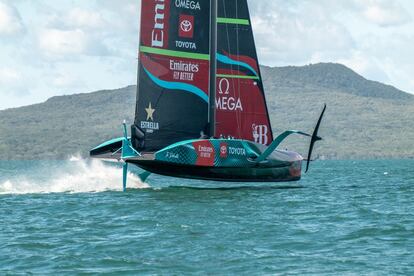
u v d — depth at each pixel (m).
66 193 67.50
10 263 35.56
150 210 53.50
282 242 40.12
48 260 36.00
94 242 40.31
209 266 34.50
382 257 36.38
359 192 71.62
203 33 67.38
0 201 61.53
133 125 65.06
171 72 66.06
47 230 45.09
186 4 66.75
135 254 37.06
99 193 66.69
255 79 69.81
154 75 65.56
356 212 52.91
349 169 179.88
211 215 50.53
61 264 35.09
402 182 93.69
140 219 48.62
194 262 35.31
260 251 37.75
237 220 48.06
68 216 51.34
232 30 69.31
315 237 41.72
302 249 38.38
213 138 67.38
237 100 69.25
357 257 36.41
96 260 35.81
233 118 69.12
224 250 37.91
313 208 55.31
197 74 67.06
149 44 65.44
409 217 50.28
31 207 56.84
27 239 41.72
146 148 65.31
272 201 59.84
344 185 84.50
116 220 48.66
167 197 62.47
